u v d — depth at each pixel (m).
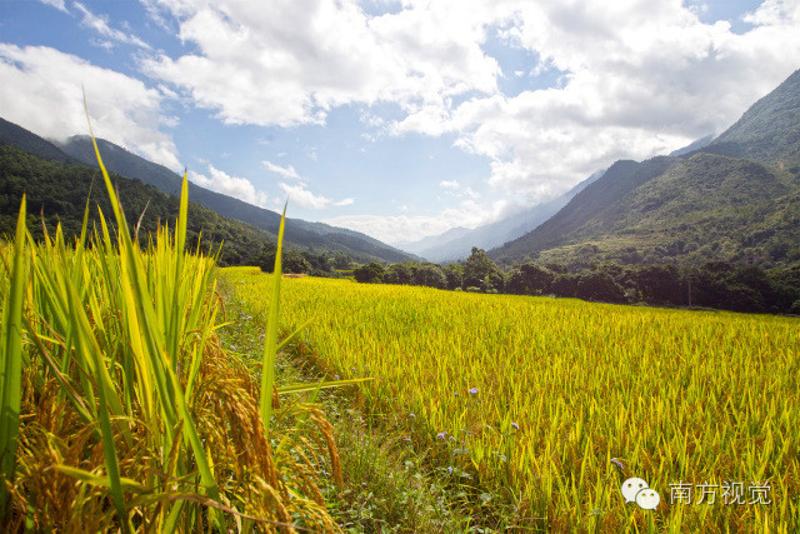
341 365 6.72
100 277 2.60
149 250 2.19
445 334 9.69
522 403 5.25
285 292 18.30
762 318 23.27
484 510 3.44
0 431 1.40
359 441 4.01
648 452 4.08
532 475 3.49
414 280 100.06
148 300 1.52
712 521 3.04
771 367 7.44
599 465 3.67
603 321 13.48
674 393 5.52
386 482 3.34
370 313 12.80
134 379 1.89
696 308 76.31
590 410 4.81
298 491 2.06
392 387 5.72
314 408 1.99
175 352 1.80
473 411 4.84
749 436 4.31
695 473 3.55
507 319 12.88
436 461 4.04
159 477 1.55
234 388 1.72
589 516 2.96
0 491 1.41
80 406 1.58
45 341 2.05
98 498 1.58
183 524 1.68
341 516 2.94
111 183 1.53
